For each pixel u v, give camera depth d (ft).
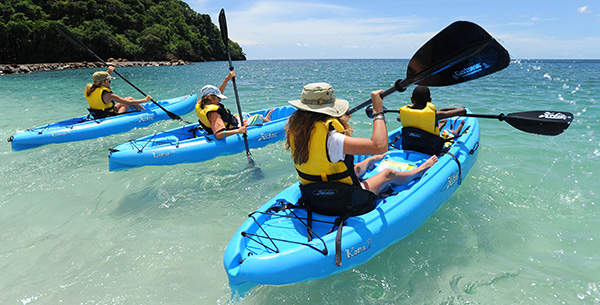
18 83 62.03
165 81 62.64
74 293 7.48
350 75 77.36
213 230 9.93
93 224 10.44
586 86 38.29
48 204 11.75
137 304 7.14
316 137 6.84
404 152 12.37
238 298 7.16
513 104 26.84
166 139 16.63
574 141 16.33
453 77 9.91
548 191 11.52
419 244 8.90
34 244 9.39
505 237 9.17
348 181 7.54
